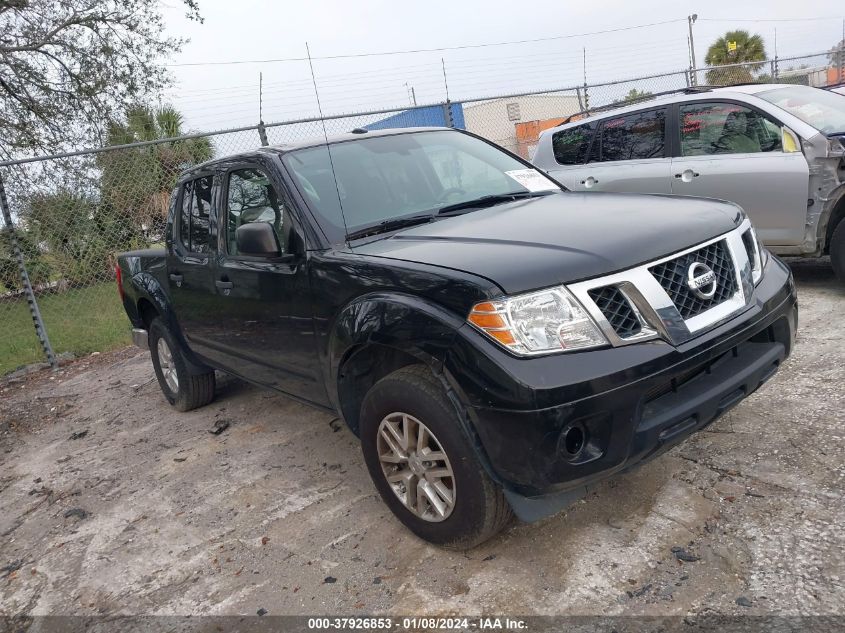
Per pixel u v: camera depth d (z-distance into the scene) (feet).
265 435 15.57
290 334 11.84
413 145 13.70
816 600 7.77
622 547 9.29
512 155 14.88
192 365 17.20
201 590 10.09
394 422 9.91
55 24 54.65
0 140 54.39
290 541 10.96
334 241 11.06
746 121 19.66
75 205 32.35
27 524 13.32
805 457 10.66
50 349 26.12
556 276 8.33
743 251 9.96
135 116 55.57
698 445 11.59
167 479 14.15
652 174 21.34
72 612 10.16
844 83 27.40
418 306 8.95
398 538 10.48
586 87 36.42
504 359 8.11
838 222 18.52
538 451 8.02
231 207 13.60
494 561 9.47
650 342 8.39
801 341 15.53
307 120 29.66
